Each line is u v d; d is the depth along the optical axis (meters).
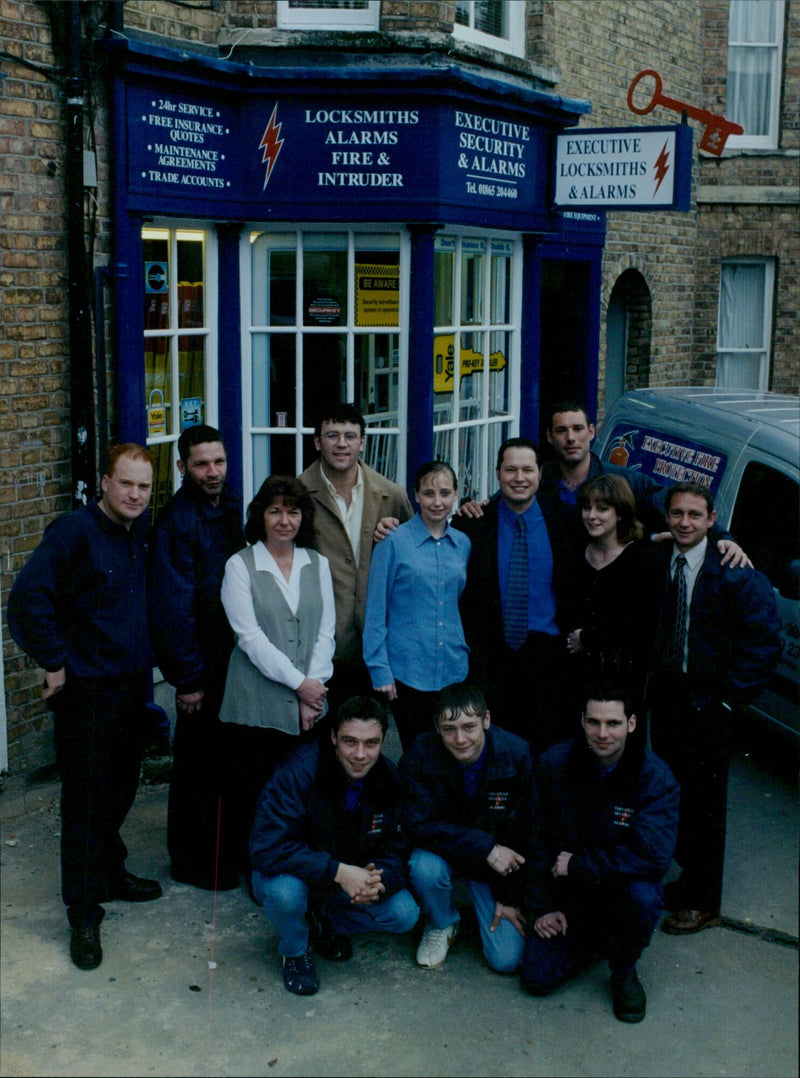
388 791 4.36
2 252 5.39
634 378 10.51
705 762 4.64
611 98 9.20
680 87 10.34
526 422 8.14
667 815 4.18
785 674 5.77
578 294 9.26
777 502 5.91
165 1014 4.06
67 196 5.66
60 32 5.55
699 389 7.46
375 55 6.70
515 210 7.41
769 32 10.95
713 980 4.38
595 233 8.88
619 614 4.80
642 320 10.38
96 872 4.41
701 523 4.66
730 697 4.64
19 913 4.65
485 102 6.84
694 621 4.66
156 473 6.48
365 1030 4.02
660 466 6.71
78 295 5.70
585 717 4.17
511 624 4.97
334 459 4.93
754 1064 3.89
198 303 6.71
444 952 4.45
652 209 7.26
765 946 4.61
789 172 10.99
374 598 4.82
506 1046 3.96
